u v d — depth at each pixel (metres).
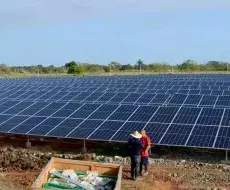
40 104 30.72
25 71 119.56
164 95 32.44
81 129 24.42
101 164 14.85
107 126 24.44
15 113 28.83
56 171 14.35
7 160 20.64
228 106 27.44
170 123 23.91
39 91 38.84
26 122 26.61
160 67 122.62
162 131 22.94
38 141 26.95
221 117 24.08
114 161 21.22
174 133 22.56
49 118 26.94
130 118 25.31
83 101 31.75
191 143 21.27
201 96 30.98
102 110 27.45
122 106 27.98
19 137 28.00
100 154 23.66
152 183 17.58
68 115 27.12
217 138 21.48
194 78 55.41
